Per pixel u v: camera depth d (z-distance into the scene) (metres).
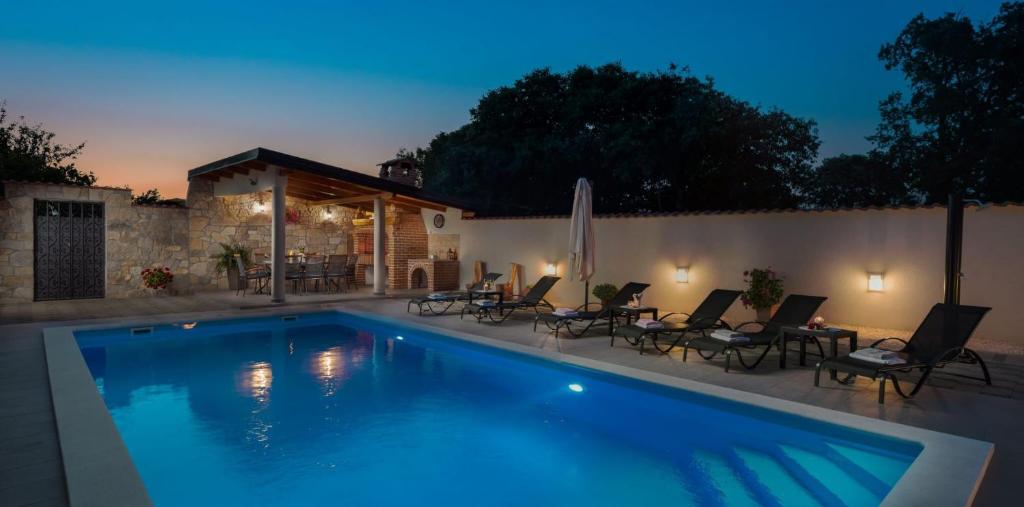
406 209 16.05
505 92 22.78
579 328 9.48
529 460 4.52
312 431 5.14
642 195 22.00
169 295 13.44
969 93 18.02
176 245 13.68
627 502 3.81
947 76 18.73
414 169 16.22
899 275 8.98
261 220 15.04
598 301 12.57
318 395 6.28
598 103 21.03
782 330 6.60
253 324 10.80
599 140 20.33
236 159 11.66
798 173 21.84
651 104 20.77
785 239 10.07
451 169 23.23
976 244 8.33
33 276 12.00
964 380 6.04
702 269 11.06
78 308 11.09
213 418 5.48
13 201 11.73
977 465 3.75
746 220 10.51
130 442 4.83
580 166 21.12
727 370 6.38
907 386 5.79
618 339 8.46
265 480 4.12
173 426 5.24
